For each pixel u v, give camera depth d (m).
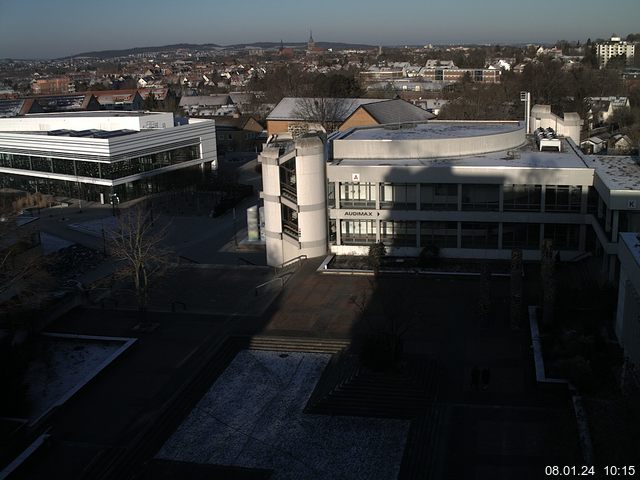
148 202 101.88
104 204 103.88
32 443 39.66
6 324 54.81
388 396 43.12
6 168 118.56
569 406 40.62
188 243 80.75
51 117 121.88
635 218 54.00
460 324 53.28
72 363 50.47
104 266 73.19
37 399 45.53
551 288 49.81
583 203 64.50
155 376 47.94
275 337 52.50
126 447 39.84
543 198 65.25
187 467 37.97
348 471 36.94
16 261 57.47
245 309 58.59
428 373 45.62
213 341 52.88
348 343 50.72
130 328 55.91
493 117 140.50
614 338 47.47
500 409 41.59
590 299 52.50
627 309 42.56
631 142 124.25
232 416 42.81
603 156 71.44
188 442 40.31
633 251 41.78
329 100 147.25
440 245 68.88
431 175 67.00
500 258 67.69
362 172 68.50
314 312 57.00
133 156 104.88
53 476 37.41
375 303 58.06
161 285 65.31
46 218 96.06
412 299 58.38
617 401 32.50
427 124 90.38
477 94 162.25
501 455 37.28
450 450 38.00
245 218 91.62
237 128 161.38
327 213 70.62
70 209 101.38
